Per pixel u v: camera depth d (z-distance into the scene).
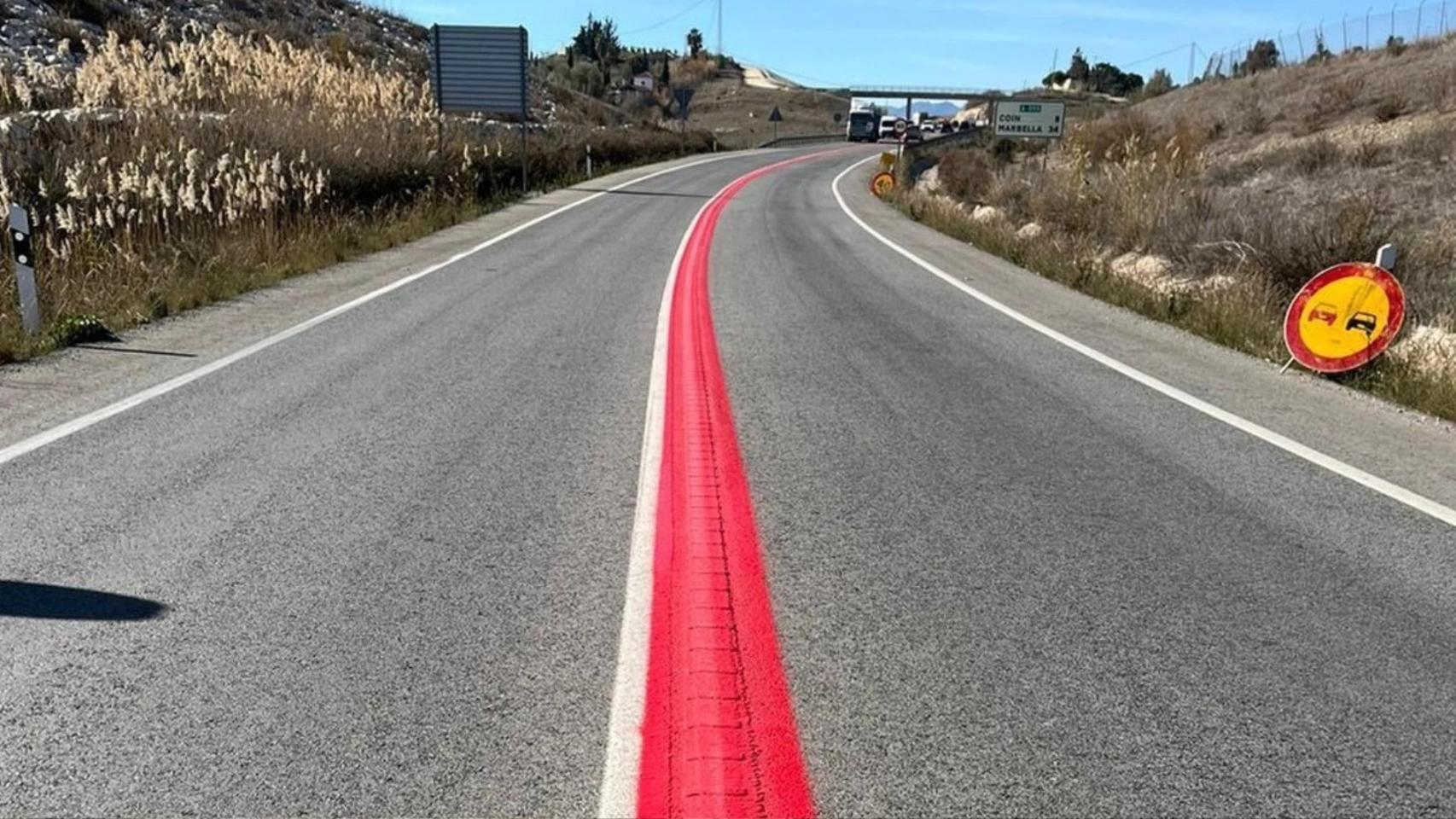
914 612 3.42
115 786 2.42
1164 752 2.64
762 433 5.59
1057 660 3.11
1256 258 11.38
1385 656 3.19
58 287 8.81
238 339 7.89
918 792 2.45
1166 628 3.34
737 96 117.12
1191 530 4.25
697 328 8.75
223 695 2.81
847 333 8.80
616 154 37.50
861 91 89.19
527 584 3.56
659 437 5.43
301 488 4.51
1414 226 12.83
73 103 15.59
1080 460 5.21
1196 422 6.05
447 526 4.11
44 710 2.73
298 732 2.65
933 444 5.44
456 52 25.09
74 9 21.58
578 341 8.07
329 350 7.54
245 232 12.48
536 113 41.19
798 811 2.36
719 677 2.95
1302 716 2.83
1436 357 7.58
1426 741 2.72
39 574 3.57
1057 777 2.52
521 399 6.20
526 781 2.46
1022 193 23.42
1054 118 24.95
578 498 4.46
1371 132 21.53
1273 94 32.00
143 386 6.33
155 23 23.64
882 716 2.78
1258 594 3.63
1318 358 7.47
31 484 4.48
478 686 2.89
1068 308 10.61
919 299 10.99
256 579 3.56
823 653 3.12
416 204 18.31
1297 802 2.45
